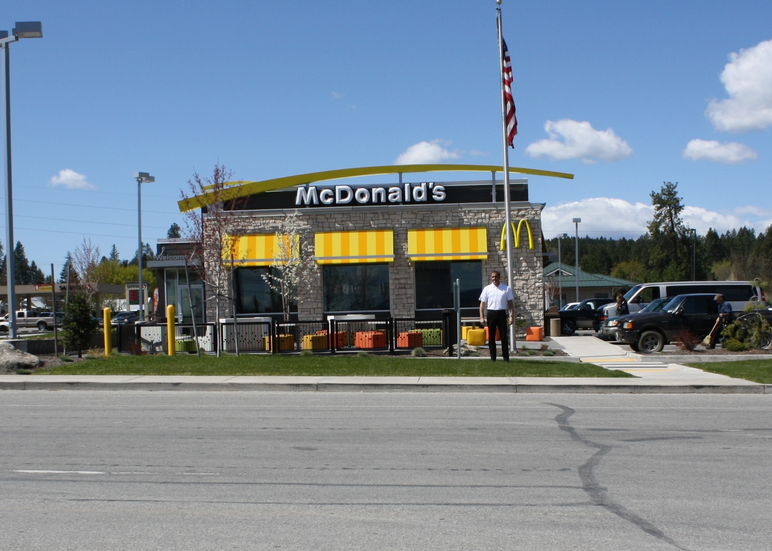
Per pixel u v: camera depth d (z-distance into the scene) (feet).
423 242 91.71
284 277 91.45
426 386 45.47
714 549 16.34
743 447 27.45
